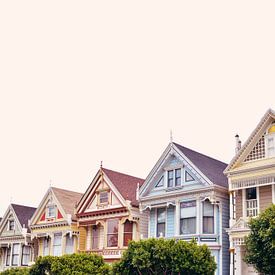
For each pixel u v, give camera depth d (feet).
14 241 151.12
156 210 111.45
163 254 80.02
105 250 117.80
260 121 94.38
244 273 91.04
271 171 89.81
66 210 135.03
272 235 70.79
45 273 100.27
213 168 110.32
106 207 121.60
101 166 127.65
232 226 92.94
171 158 110.11
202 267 80.23
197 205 101.65
